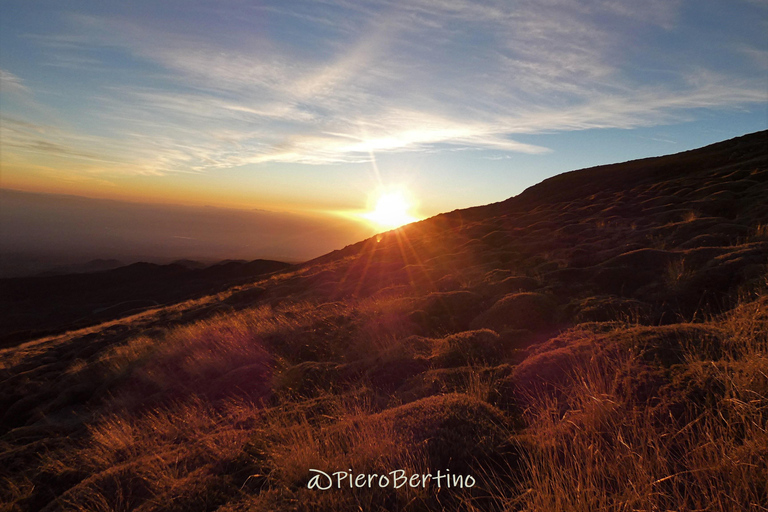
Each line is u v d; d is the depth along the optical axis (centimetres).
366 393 536
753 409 288
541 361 488
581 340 523
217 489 338
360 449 342
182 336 1194
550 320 749
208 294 3653
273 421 475
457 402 401
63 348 1894
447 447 330
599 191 3256
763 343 406
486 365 569
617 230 1490
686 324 500
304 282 2127
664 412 324
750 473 241
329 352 812
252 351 868
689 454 278
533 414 399
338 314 1053
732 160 2909
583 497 239
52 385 1142
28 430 759
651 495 239
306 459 337
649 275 876
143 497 356
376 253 2730
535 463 297
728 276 734
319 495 293
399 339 776
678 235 1171
